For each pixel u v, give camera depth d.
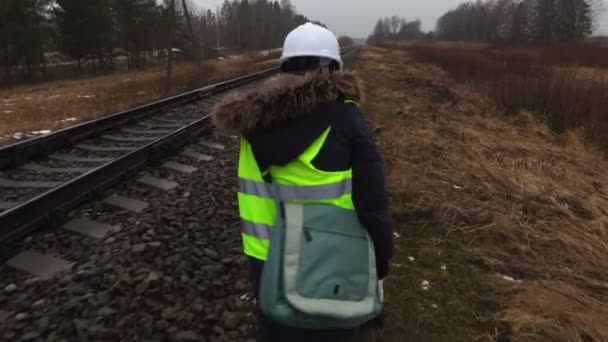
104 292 3.02
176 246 3.74
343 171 1.57
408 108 10.59
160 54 51.97
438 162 6.25
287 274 1.50
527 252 3.90
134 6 46.25
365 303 1.59
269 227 1.63
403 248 3.93
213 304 3.07
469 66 19.83
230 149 7.26
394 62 29.98
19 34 35.06
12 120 11.76
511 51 31.55
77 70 43.22
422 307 3.07
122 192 5.02
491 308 3.08
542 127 8.70
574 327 2.84
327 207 1.55
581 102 9.09
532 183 5.50
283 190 1.57
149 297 3.02
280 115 1.50
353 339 2.71
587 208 4.83
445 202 4.75
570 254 3.88
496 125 8.96
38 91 24.33
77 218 4.29
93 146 7.12
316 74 1.52
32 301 3.05
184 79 21.34
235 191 5.21
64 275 3.34
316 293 1.50
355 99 1.63
